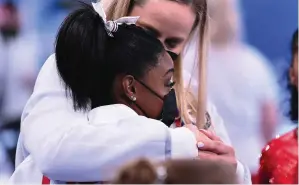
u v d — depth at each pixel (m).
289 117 4.39
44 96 2.71
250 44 5.52
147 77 2.65
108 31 2.66
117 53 2.64
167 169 1.79
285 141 3.53
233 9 5.45
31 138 2.63
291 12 5.53
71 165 2.52
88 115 2.66
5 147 5.64
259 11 5.53
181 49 2.92
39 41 5.73
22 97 5.71
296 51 4.08
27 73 5.72
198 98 3.15
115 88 2.67
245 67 5.38
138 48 2.64
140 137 2.50
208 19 3.15
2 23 5.73
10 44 5.73
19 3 5.75
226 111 5.36
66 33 2.67
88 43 2.64
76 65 2.65
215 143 2.62
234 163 2.61
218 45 5.44
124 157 2.49
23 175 2.76
